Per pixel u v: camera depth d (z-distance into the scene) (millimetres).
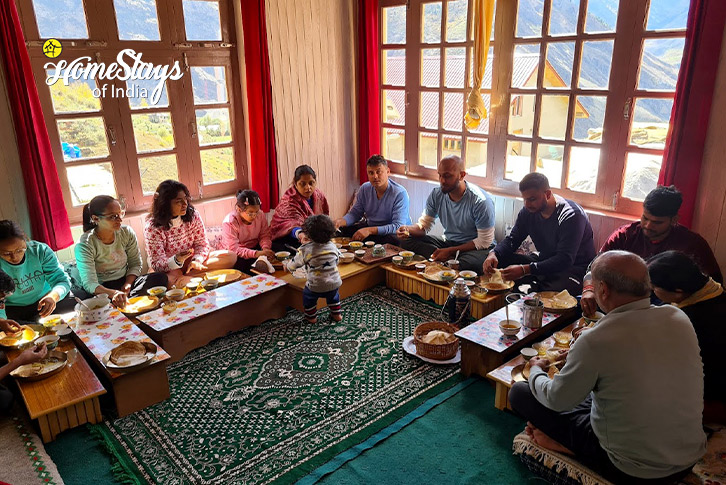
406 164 4887
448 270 3518
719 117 2842
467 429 2338
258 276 3518
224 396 2631
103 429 2379
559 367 2246
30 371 2428
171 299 3170
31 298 2998
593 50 3445
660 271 1987
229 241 3869
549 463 1976
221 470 2133
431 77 4500
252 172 4422
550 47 3633
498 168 4188
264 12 4086
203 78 4145
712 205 2963
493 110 4094
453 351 2846
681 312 1686
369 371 2818
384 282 3945
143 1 3715
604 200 3609
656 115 3262
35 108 3232
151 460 2197
